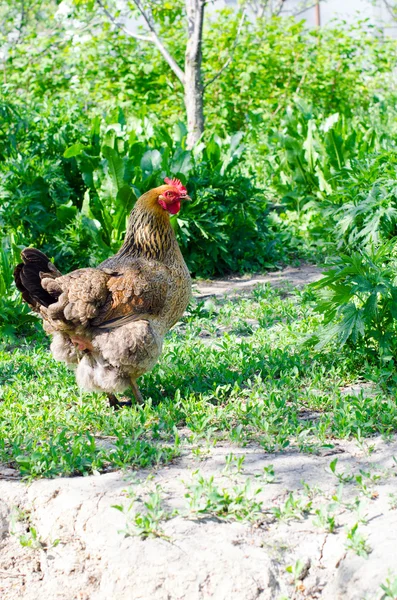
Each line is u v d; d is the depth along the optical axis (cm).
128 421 516
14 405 561
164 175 995
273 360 625
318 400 544
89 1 1350
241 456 465
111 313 520
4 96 1338
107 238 994
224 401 564
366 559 361
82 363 543
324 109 1811
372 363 601
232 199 1046
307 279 976
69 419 529
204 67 1748
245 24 1822
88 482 444
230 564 369
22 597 421
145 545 385
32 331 799
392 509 395
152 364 539
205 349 674
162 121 1614
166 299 546
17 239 891
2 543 438
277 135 1259
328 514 390
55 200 1018
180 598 367
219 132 1681
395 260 779
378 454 461
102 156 1035
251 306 850
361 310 580
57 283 511
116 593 384
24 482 456
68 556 416
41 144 1120
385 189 950
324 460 457
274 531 387
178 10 1429
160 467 459
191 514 400
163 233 561
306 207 1139
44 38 1911
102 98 1738
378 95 1883
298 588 366
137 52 1831
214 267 1037
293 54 1844
